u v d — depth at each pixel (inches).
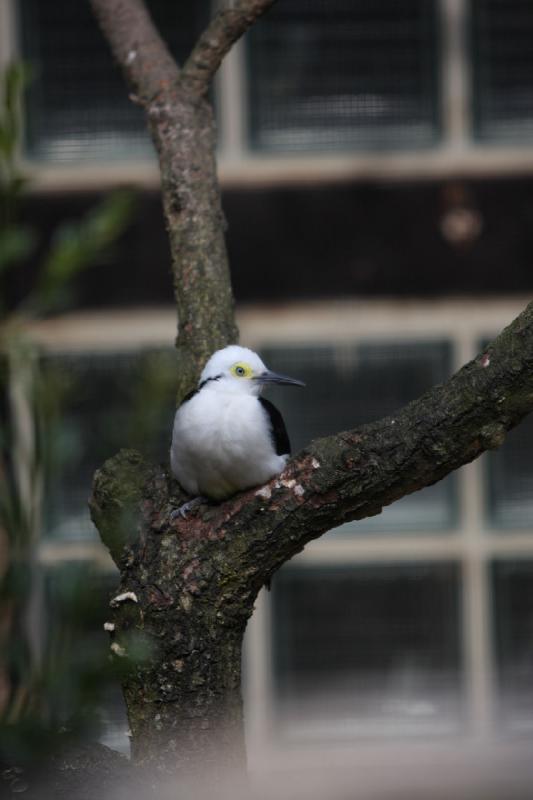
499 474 412.5
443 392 182.5
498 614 411.5
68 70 415.5
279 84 414.3
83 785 154.4
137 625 194.2
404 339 414.9
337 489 187.8
